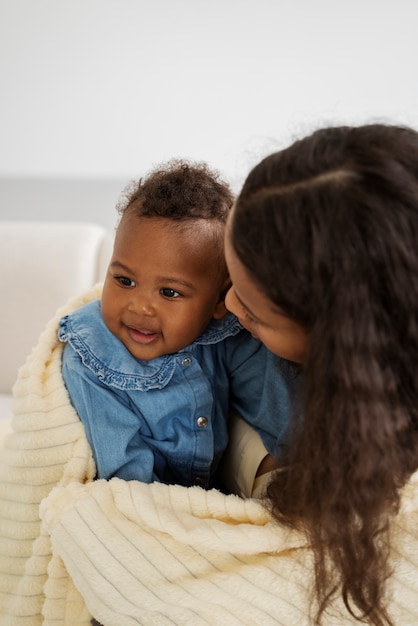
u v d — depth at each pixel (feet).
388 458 1.87
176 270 2.38
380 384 1.80
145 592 2.19
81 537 2.27
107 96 7.14
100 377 2.48
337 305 1.75
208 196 2.47
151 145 7.28
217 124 7.16
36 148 7.36
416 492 2.14
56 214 7.55
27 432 2.47
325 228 1.73
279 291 1.82
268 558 2.20
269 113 7.07
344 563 1.98
